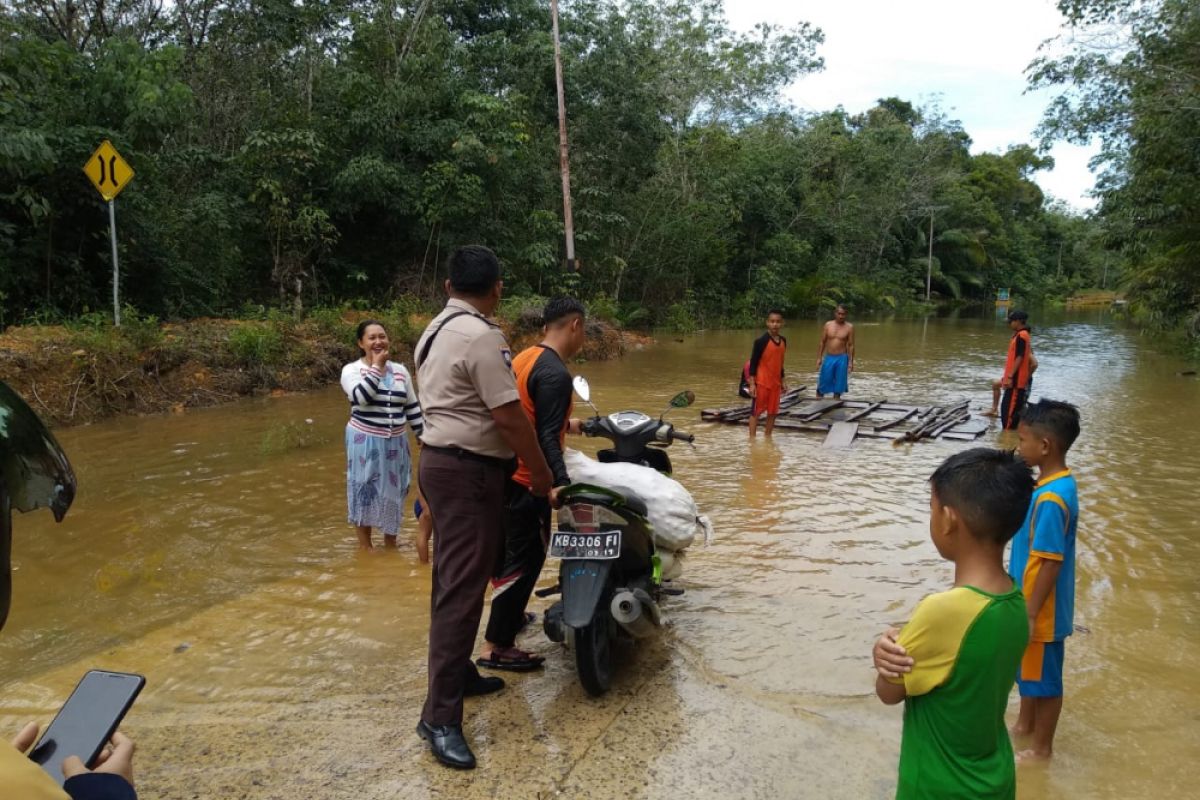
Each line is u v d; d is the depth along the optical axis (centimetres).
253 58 1759
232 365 1145
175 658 397
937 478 225
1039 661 307
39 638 419
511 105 1900
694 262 2728
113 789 133
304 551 552
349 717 343
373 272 1834
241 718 342
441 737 310
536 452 322
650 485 424
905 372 1656
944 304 4947
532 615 454
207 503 654
